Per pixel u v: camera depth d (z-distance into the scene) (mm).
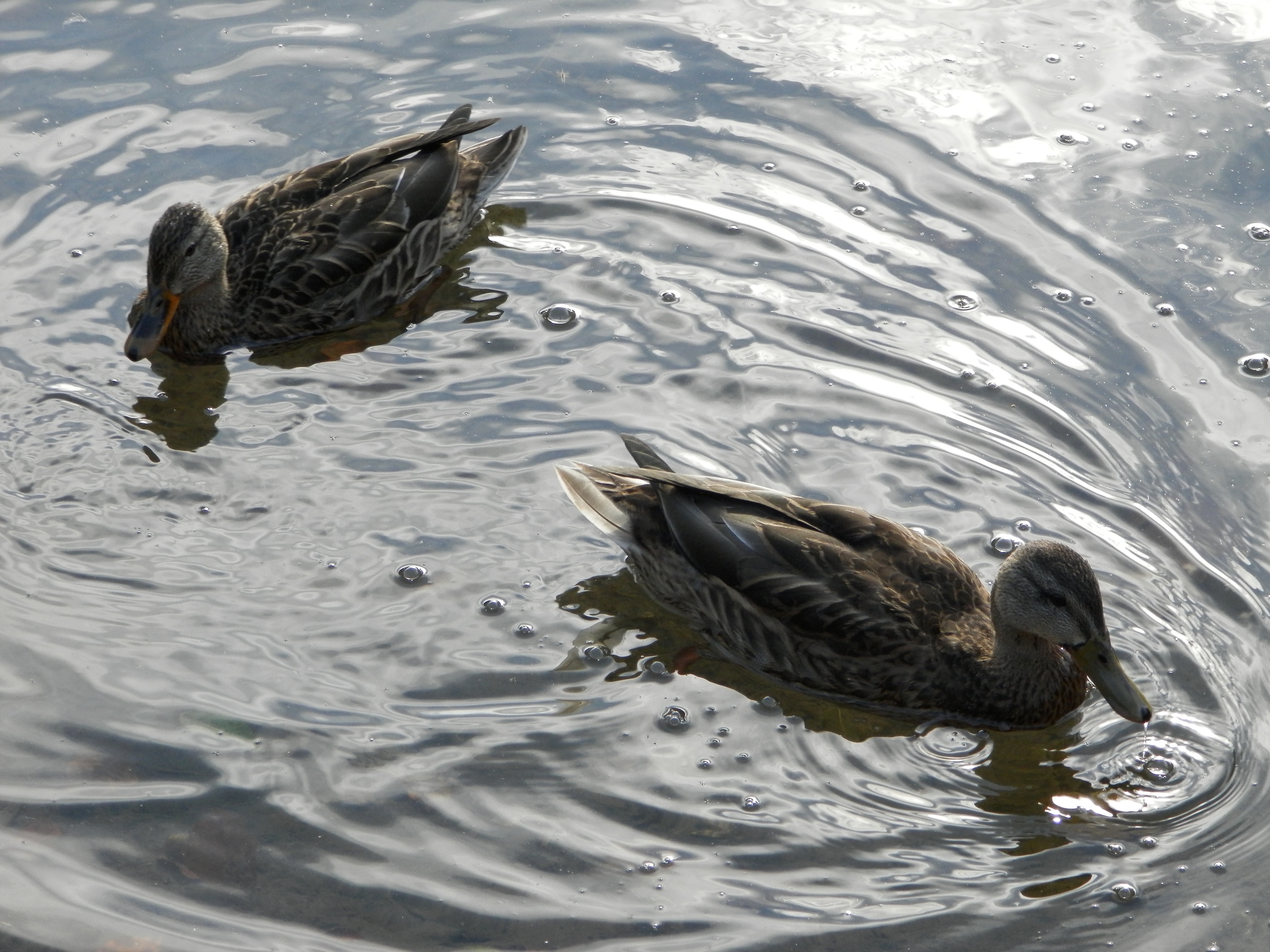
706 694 10406
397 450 12320
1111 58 17062
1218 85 16500
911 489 11898
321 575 11070
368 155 14812
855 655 10375
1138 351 13195
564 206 15250
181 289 13297
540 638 10680
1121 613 10789
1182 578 11055
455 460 12227
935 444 12336
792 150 15836
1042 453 12219
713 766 9711
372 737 9711
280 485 11922
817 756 9891
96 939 8211
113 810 9086
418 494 11875
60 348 13344
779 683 10656
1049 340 13367
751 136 16062
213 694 9977
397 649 10469
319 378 13297
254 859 8797
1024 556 10023
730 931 8430
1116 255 14305
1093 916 8586
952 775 9781
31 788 9203
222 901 8523
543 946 8289
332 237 14086
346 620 10688
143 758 9461
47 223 14656
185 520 11555
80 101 16266
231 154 15656
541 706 10078
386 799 9250
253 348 13953
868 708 10492
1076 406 12648
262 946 8219
